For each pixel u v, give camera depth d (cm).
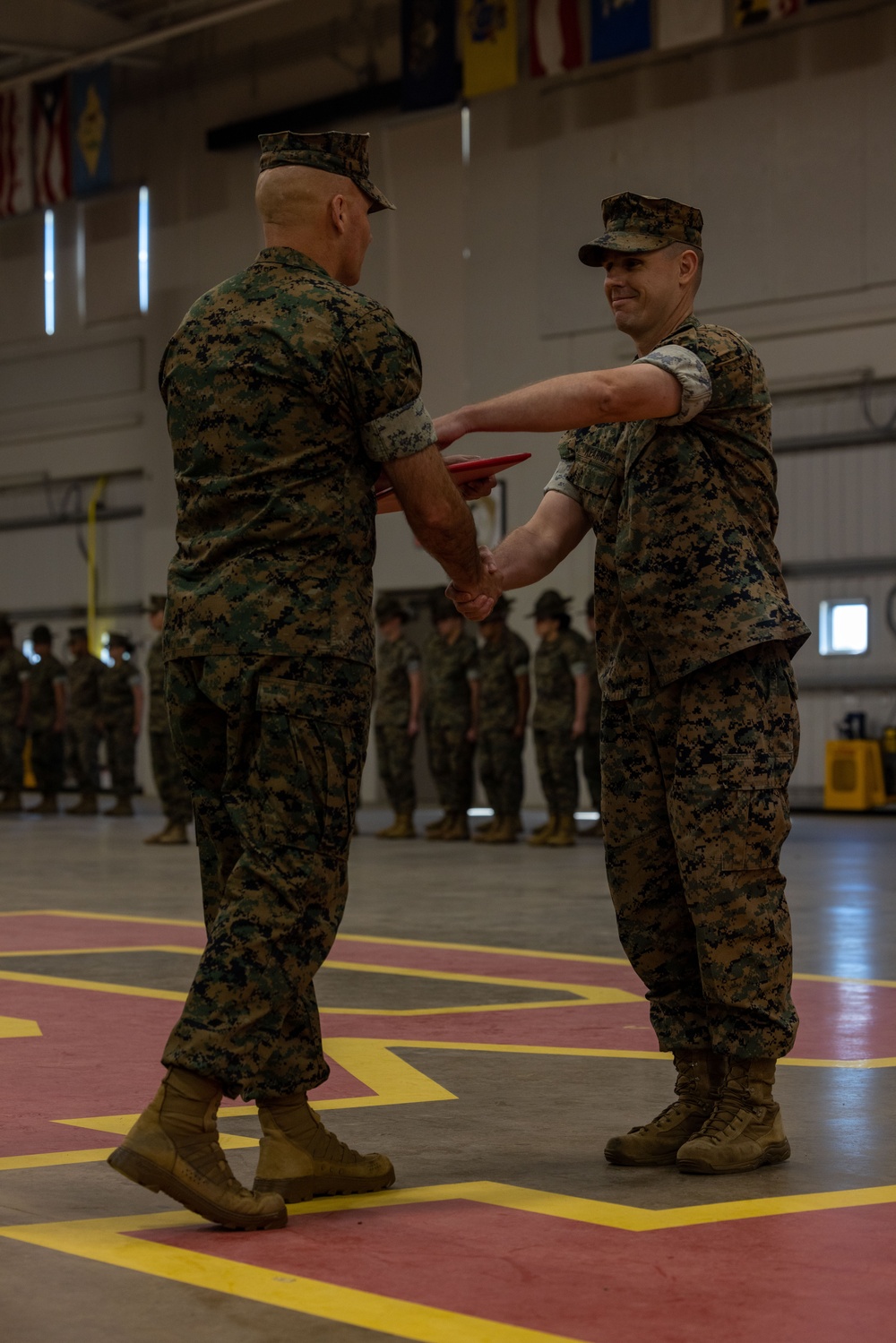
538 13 1677
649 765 321
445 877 957
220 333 273
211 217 2014
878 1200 281
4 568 2245
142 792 2111
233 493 269
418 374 275
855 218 1548
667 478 309
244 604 266
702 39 1570
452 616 1287
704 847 307
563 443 337
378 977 563
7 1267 242
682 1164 301
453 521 277
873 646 1576
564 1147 324
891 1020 469
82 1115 349
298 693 265
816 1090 373
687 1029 320
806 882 928
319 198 280
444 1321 216
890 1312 221
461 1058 414
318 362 266
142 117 2075
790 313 1587
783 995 311
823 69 1559
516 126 1755
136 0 2048
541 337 1744
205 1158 261
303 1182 281
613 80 1684
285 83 1945
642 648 317
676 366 300
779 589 320
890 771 1562
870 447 1564
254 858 266
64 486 2177
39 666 1719
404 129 1839
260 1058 264
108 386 2120
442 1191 289
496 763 1248
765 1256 246
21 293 2211
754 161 1602
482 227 1784
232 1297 227
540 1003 504
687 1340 209
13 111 2039
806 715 1617
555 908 794
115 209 2106
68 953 623
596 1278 235
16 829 1441
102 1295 228
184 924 727
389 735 1327
